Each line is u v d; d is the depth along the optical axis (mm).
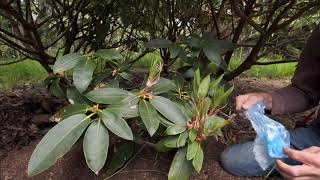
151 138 1342
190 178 1309
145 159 1339
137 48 2068
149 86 971
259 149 1164
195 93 1003
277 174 1356
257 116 1193
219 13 1787
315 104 1397
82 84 976
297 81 1398
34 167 820
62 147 839
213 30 2014
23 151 1411
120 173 1283
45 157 828
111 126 875
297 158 1028
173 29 2018
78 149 1353
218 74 1570
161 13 2061
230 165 1347
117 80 1190
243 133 1627
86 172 1283
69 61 997
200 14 2002
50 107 1800
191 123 985
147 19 1992
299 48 2047
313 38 1352
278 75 3238
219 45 1316
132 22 1909
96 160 850
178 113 972
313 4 1538
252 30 2303
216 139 1408
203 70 1386
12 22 1827
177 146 971
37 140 1517
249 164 1324
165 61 1959
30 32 1753
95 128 876
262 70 3217
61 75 1229
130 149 1214
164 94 1109
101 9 1788
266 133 1118
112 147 1306
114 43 2014
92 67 1001
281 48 2072
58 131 855
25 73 2635
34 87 2234
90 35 1802
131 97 962
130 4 1852
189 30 2023
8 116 1729
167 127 978
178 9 1991
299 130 1388
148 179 1267
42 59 1793
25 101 1900
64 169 1296
